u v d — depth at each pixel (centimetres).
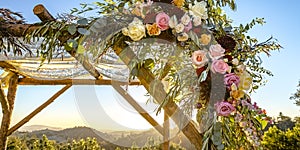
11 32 156
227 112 127
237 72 136
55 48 154
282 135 581
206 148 126
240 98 134
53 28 145
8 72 415
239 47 147
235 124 132
